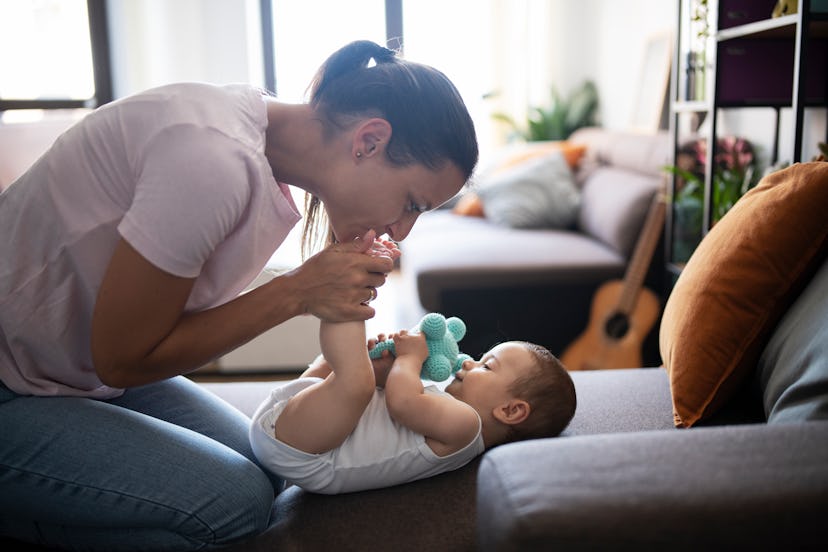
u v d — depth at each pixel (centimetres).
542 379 139
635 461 81
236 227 111
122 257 100
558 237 356
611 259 311
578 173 416
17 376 117
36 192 109
